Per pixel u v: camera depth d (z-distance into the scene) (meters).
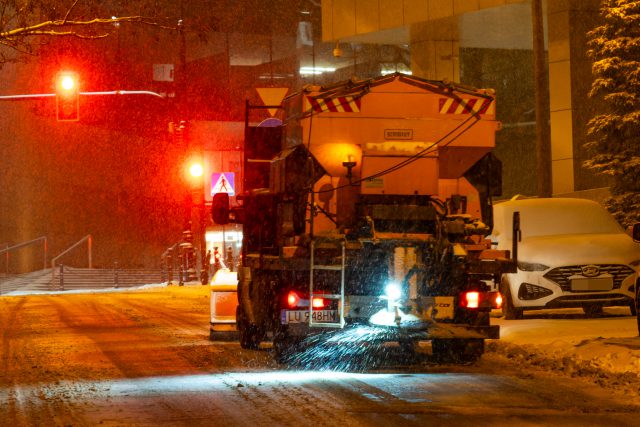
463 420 16.11
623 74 50.62
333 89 24.83
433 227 24.17
